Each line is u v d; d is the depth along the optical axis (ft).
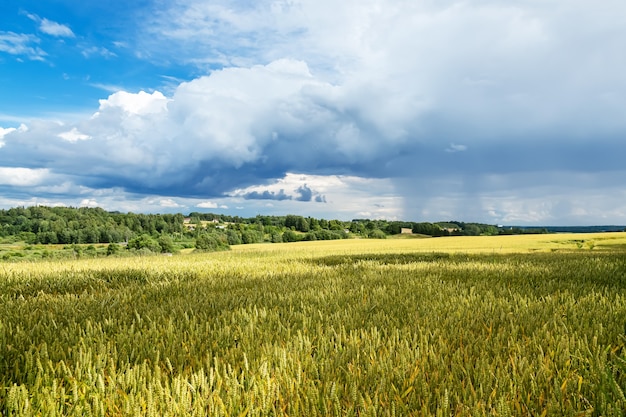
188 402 6.08
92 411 6.16
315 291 17.75
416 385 6.81
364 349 8.61
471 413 5.85
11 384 6.98
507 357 8.25
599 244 121.08
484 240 185.16
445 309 13.23
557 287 19.26
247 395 6.32
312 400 6.23
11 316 12.73
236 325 11.12
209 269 33.14
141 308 14.16
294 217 446.60
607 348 7.98
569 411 5.83
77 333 10.34
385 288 18.19
